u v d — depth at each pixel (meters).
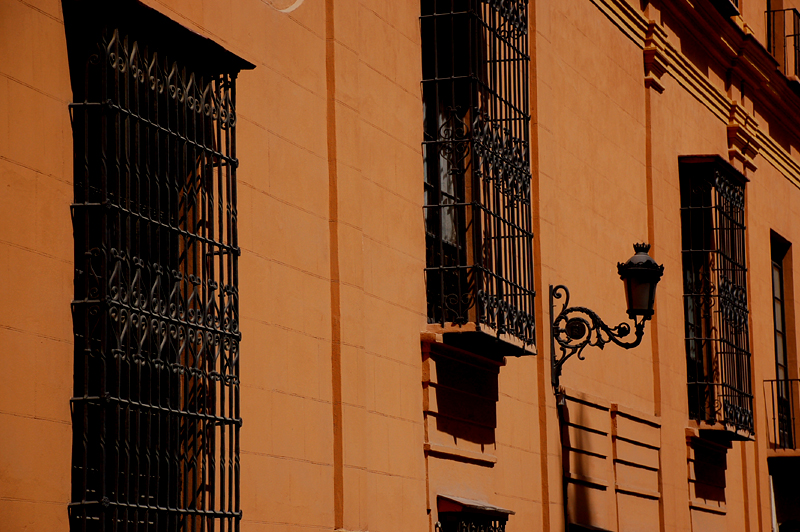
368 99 11.70
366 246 11.42
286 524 9.91
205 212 8.95
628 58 18.14
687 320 19.47
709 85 21.12
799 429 24.33
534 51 15.01
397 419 11.66
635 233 17.89
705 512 19.33
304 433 10.27
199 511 8.50
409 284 12.13
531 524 14.02
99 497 7.77
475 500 12.82
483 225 13.00
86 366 7.86
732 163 21.98
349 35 11.41
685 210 19.41
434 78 12.89
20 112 7.77
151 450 8.62
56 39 8.08
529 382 14.41
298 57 10.69
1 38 7.67
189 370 8.48
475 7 12.95
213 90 9.27
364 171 11.52
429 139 13.07
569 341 14.59
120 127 8.02
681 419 18.64
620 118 17.70
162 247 8.73
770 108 24.30
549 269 14.85
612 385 16.64
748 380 20.19
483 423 13.17
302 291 10.42
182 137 8.59
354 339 11.02
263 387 9.79
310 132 10.76
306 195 10.62
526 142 13.62
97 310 7.93
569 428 15.11
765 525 22.03
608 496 15.98
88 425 8.16
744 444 21.39
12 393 7.54
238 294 9.32
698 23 20.41
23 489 7.55
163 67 8.53
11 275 7.61
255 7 10.19
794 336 24.78
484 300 12.35
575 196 15.95
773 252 24.97
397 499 11.50
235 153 9.26
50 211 7.93
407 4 12.62
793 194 25.72
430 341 12.16
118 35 8.09
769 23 24.86
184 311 8.52
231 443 8.91
